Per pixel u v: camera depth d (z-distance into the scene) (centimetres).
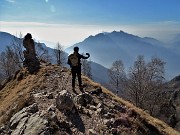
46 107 2114
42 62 4047
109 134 1939
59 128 1808
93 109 2227
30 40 3994
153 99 8275
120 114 2312
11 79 4116
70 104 2050
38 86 2780
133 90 7762
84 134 1838
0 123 2195
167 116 10125
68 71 3462
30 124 1848
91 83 2988
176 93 14075
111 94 2989
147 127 2406
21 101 2339
